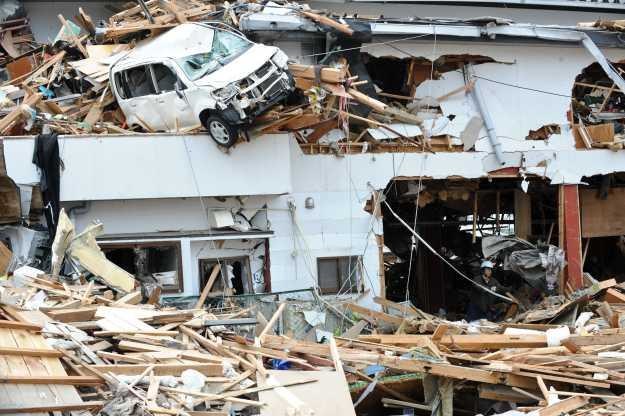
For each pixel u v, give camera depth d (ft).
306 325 57.62
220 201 61.57
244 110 55.88
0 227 58.75
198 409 32.35
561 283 69.67
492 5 86.74
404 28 66.59
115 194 58.44
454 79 71.20
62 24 77.05
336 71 58.39
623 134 76.48
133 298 46.70
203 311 44.45
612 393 40.11
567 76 73.46
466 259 85.56
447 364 41.29
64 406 28.12
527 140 72.33
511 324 54.49
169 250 61.77
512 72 72.13
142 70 61.31
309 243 63.77
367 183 65.87
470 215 87.92
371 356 42.80
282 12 64.59
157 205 60.75
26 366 29.71
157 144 58.85
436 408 41.34
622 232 78.95
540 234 81.82
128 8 75.41
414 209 83.15
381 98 71.00
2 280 44.93
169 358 35.58
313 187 64.28
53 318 37.96
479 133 70.69
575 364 41.68
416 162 67.62
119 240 58.59
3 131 59.31
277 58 58.29
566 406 37.29
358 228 65.26
